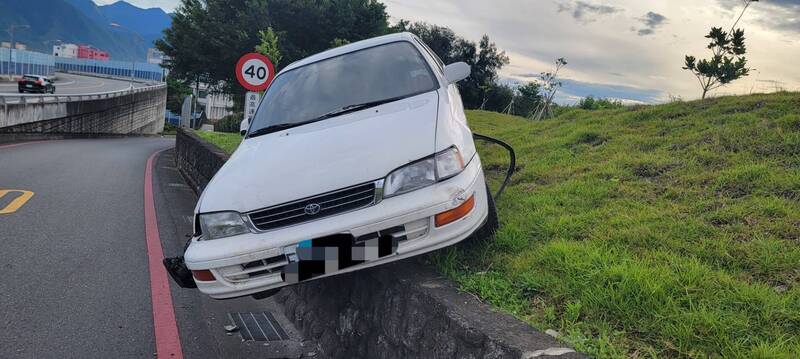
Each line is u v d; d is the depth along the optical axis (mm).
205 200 3236
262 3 30938
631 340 2350
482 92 42156
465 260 3420
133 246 6105
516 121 14992
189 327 4121
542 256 3299
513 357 2098
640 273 2779
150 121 48094
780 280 2752
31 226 6488
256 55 9055
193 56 33594
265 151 3531
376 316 3189
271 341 3984
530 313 2699
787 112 5832
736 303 2496
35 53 76125
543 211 4359
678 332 2289
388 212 2852
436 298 2701
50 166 12273
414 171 2969
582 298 2709
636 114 7695
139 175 12406
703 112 6828
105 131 33188
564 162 6109
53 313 4109
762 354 2080
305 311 4184
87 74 101750
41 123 22859
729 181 4246
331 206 2941
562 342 2213
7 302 4207
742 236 3295
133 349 3693
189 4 34719
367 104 3871
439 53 46062
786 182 3982
